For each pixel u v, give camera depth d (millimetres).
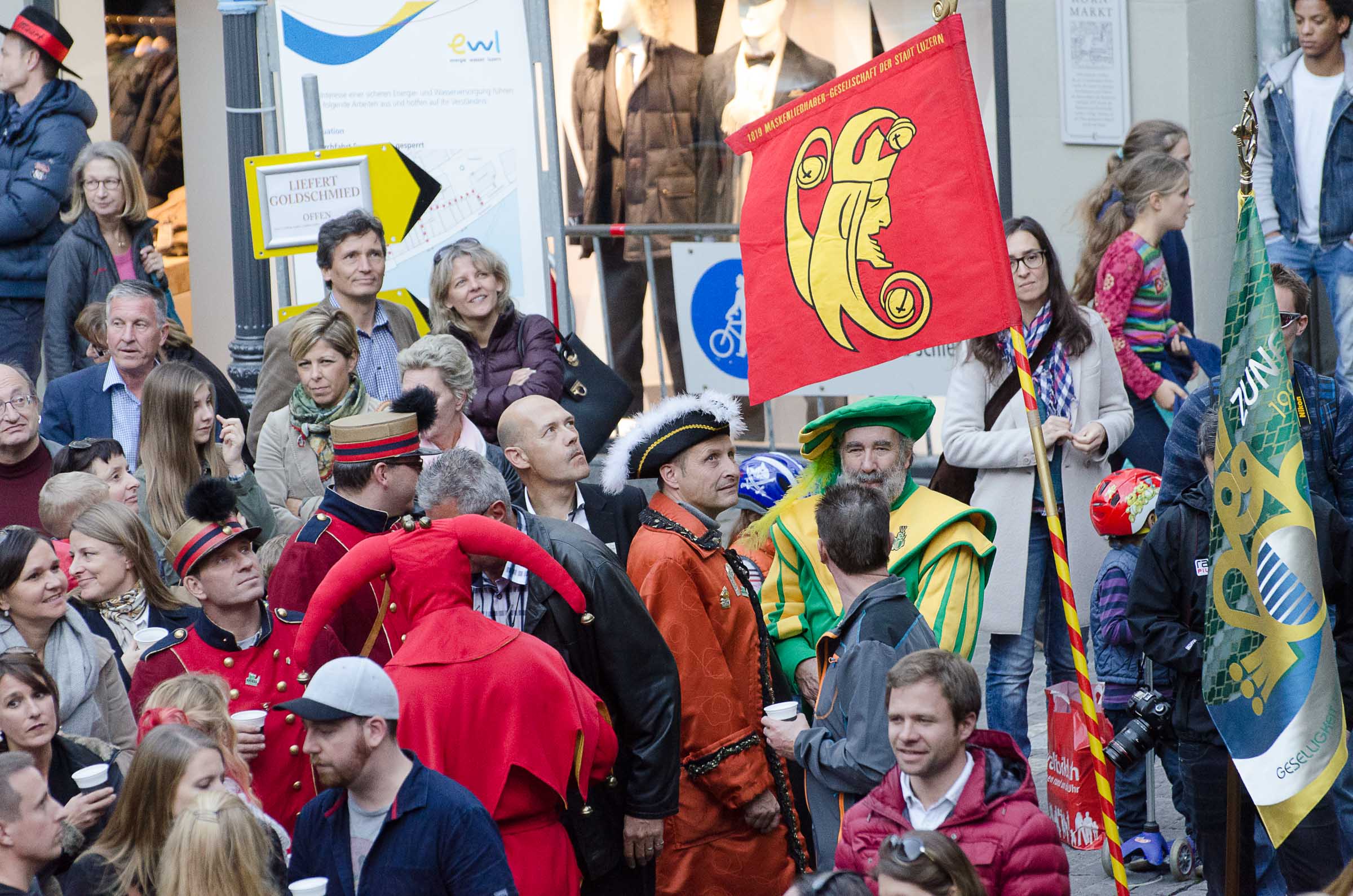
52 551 13672
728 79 31828
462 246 19453
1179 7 29344
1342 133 27594
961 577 15336
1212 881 14797
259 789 12953
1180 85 29688
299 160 21359
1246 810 14195
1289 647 12492
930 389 28297
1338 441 16922
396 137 22406
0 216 24766
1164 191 23406
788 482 18297
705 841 14180
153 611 15609
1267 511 12641
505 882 10852
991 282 13703
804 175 14625
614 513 16281
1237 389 12844
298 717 12883
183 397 17234
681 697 13750
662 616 14047
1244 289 12828
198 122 33625
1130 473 17953
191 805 10648
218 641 13336
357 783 10750
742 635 14570
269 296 22984
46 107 24969
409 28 22312
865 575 13281
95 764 12531
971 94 13805
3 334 25141
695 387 28703
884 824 11664
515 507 13602
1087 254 24766
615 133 32281
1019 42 30281
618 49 32094
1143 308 23641
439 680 11969
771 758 14414
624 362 32156
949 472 20672
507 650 12211
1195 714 14742
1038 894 11125
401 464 13500
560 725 12289
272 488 17875
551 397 19266
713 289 28297
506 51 22609
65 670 13711
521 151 22781
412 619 12297
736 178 31969
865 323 14367
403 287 22547
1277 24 28203
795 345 14727
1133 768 17547
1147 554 15039
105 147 22359
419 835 10750
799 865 14430
